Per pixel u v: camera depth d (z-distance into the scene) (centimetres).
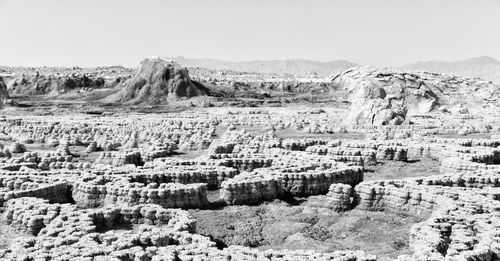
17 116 11500
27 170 4100
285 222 3183
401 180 3738
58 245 2433
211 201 3603
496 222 2770
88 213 2934
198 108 14800
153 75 17275
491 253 2373
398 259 2294
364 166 5094
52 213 2942
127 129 8069
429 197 3262
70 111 13338
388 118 8738
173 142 6569
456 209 3006
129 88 17188
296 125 8931
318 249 2712
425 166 5112
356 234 2975
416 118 10325
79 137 6975
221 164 4369
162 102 16400
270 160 4531
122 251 2328
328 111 13362
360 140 6316
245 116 10962
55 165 4569
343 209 3388
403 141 6175
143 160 5266
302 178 3775
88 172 3956
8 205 3192
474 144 6275
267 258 2259
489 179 3903
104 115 12169
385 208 3416
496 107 15975
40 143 7075
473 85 18700
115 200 3375
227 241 2847
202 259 2236
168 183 3666
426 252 2333
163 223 2972
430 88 16138
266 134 7031
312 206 3472
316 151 5344
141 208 3025
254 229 3050
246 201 3559
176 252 2347
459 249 2412
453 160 4731
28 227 2870
